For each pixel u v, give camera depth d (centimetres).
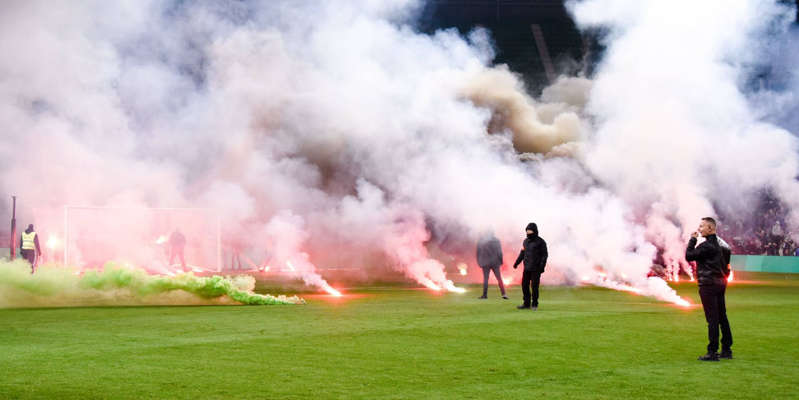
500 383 1094
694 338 1559
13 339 1521
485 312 2105
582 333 1633
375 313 2066
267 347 1417
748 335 1628
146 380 1105
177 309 2184
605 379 1123
